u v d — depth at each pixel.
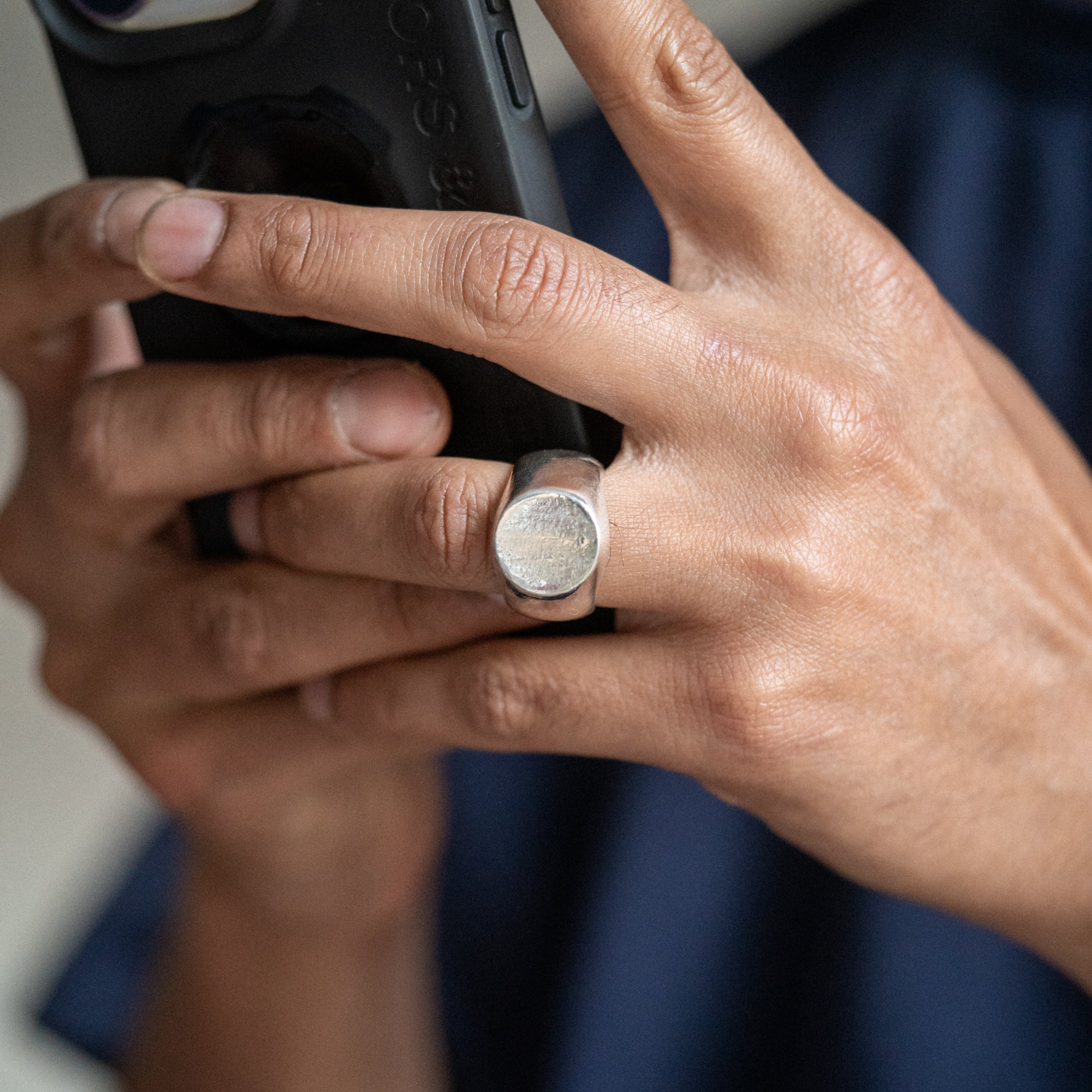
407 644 0.37
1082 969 0.39
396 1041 0.53
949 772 0.36
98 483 0.37
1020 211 0.55
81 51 0.35
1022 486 0.36
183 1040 0.51
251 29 0.34
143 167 0.36
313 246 0.33
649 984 0.51
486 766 0.56
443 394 0.35
